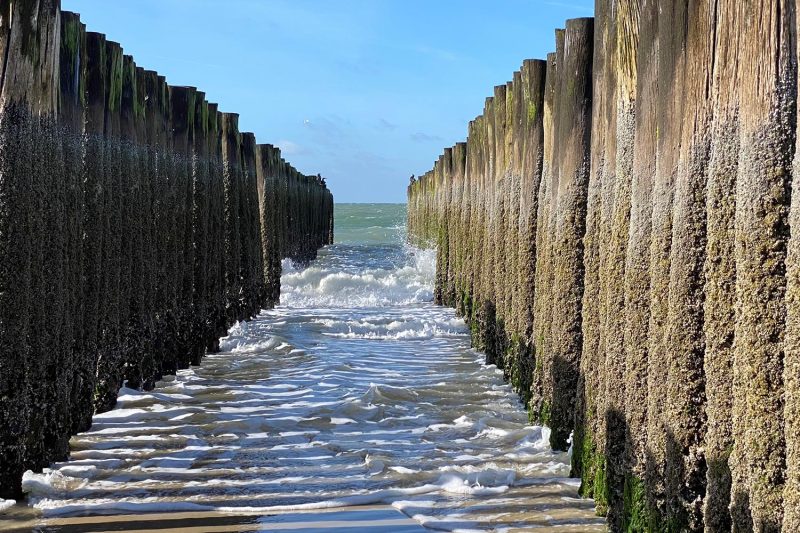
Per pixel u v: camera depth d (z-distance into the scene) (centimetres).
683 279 493
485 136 1584
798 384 368
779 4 409
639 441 566
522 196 1059
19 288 666
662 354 518
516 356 1078
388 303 2372
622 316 607
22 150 668
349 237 6894
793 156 408
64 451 780
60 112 774
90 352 890
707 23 477
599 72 689
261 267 2088
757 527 406
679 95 507
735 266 446
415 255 3775
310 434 901
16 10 671
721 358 453
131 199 1033
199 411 990
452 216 2208
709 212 461
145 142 1098
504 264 1291
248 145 1934
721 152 454
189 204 1335
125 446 841
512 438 868
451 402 1051
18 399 670
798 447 367
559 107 830
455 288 2134
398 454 818
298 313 2073
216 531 624
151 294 1108
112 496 695
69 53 820
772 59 412
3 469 664
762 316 410
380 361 1388
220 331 1555
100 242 899
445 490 712
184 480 739
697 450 492
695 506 492
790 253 375
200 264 1373
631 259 576
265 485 728
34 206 682
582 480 694
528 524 636
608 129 654
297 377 1224
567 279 795
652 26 557
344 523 642
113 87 969
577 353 793
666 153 523
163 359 1200
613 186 641
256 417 964
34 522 636
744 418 417
